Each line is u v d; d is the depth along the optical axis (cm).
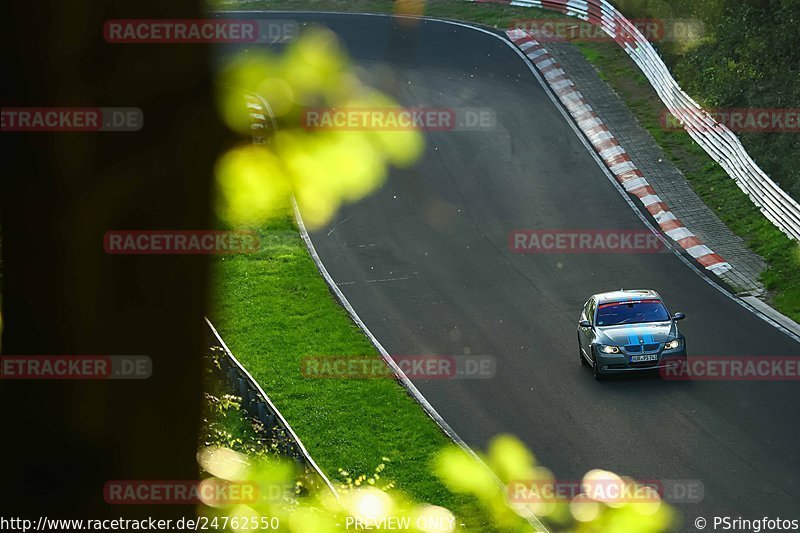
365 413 7025
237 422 5944
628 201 10988
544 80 14025
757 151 11012
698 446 6131
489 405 7075
